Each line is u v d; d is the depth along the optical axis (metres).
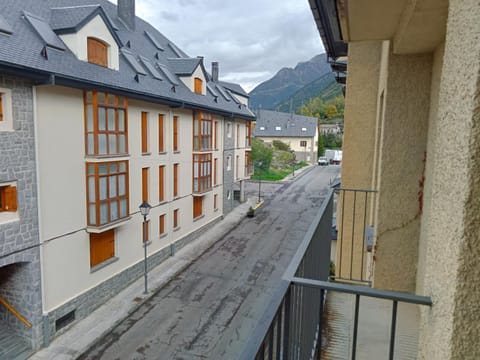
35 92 7.57
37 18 8.96
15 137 7.20
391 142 3.05
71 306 8.91
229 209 21.48
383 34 2.69
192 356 8.02
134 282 11.64
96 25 9.64
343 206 5.34
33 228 7.71
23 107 7.33
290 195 27.72
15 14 8.52
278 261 13.91
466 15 0.90
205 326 9.24
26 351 7.91
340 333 2.70
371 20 2.35
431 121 2.79
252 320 9.58
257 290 11.38
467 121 0.87
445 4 1.85
